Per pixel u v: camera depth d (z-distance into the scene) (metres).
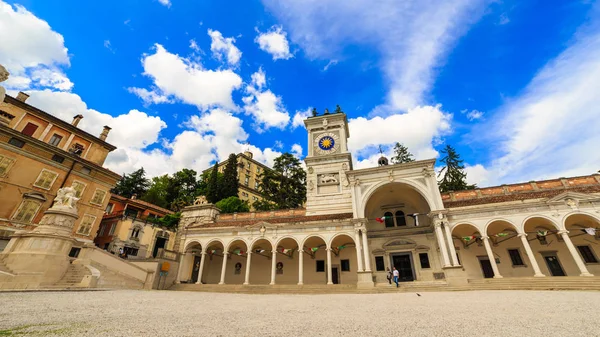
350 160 39.38
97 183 33.06
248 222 34.12
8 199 25.86
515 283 19.47
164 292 20.66
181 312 8.48
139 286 23.23
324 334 5.48
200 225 34.88
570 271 23.47
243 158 77.31
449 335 5.39
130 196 59.16
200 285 27.19
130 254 37.22
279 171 59.25
